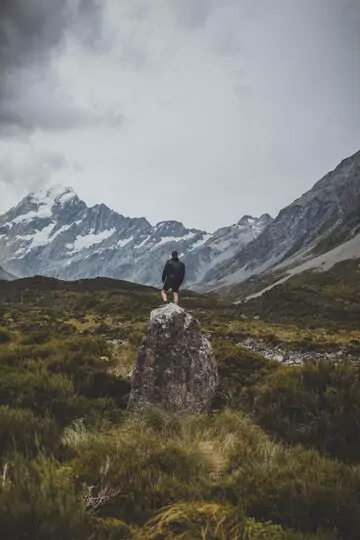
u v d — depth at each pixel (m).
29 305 89.75
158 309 11.32
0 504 4.36
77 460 6.05
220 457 7.15
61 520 4.27
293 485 5.50
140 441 6.93
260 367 14.11
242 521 4.78
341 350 27.31
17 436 6.74
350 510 5.07
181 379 10.27
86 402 9.73
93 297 87.88
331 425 8.45
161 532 4.49
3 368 11.37
